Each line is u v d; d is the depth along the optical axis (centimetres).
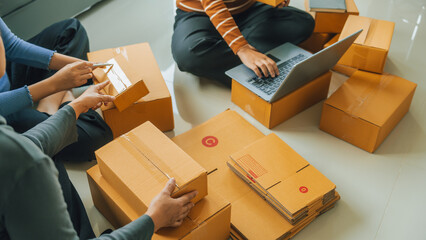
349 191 168
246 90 198
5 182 73
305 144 190
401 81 198
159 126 191
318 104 212
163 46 253
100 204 156
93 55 197
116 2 294
